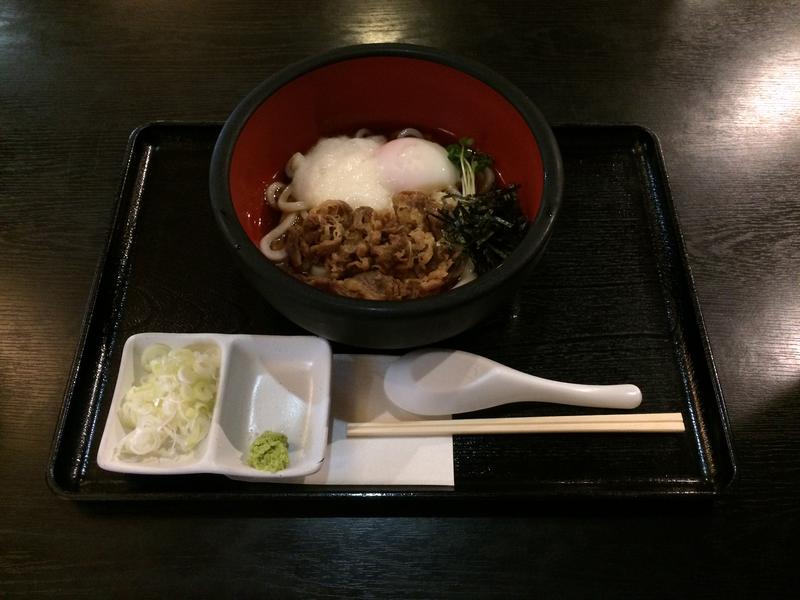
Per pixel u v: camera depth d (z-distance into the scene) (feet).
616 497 1.25
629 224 1.60
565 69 1.86
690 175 1.69
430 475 1.28
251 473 1.20
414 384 1.37
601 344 1.45
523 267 1.15
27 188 1.65
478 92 1.41
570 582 1.21
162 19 1.95
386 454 1.30
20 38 1.91
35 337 1.46
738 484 1.29
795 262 1.56
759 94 1.82
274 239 1.47
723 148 1.73
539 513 1.27
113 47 1.90
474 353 1.44
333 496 1.24
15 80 1.84
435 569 1.22
